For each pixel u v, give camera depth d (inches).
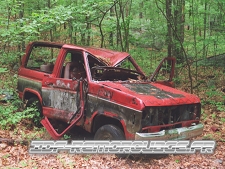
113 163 193.8
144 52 483.2
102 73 235.3
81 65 252.2
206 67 521.3
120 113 190.1
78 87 218.1
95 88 207.6
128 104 185.8
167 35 434.9
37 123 263.4
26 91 274.2
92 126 212.2
